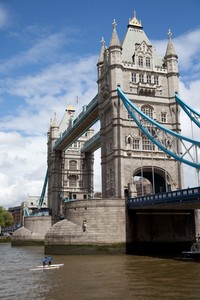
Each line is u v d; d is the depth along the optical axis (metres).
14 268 44.16
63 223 59.72
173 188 66.31
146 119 60.38
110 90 67.44
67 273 37.41
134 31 75.25
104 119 71.62
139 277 33.41
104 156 70.25
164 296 25.52
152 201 51.81
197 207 53.97
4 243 124.19
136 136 66.31
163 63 73.12
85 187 110.12
